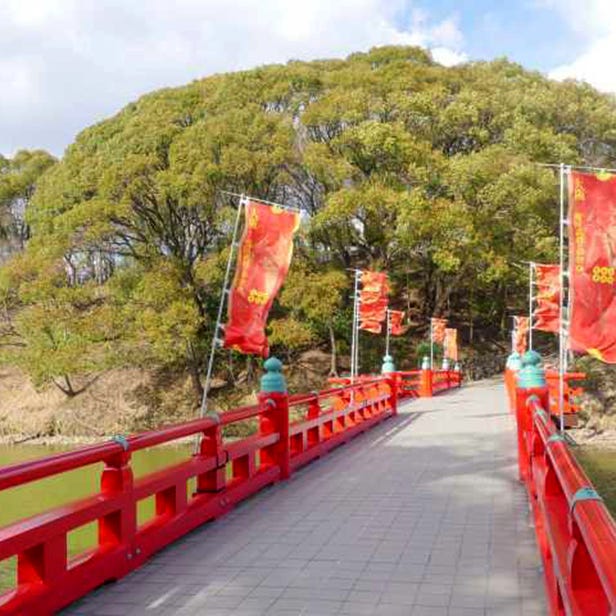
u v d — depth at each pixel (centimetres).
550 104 4209
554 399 1878
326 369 4028
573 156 3859
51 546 484
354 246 3872
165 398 3728
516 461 1106
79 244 3366
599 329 979
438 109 3912
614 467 1941
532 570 566
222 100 3841
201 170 3216
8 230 5350
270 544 658
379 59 4766
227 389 3772
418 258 4256
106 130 3994
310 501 841
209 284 3478
